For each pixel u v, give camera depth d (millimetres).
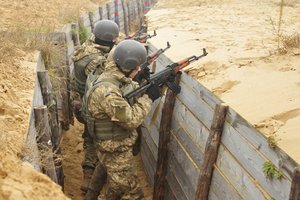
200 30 6801
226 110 3252
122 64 3820
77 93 5684
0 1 9578
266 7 10398
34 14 8938
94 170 5102
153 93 4055
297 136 2607
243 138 2961
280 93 3332
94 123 4023
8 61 4695
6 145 2750
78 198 5133
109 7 12852
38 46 6078
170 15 9062
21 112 3547
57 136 4852
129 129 3967
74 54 5465
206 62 4445
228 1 11805
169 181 4828
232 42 5496
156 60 5504
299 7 10445
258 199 2721
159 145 4820
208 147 3404
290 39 4504
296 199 2242
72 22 8703
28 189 2439
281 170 2465
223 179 3279
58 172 4551
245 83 3693
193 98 4023
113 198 4398
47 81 4898
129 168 4211
